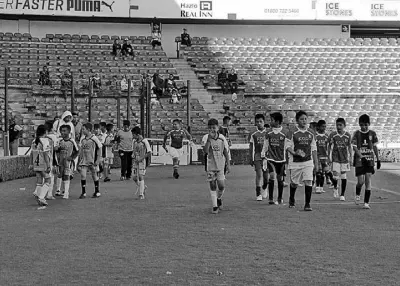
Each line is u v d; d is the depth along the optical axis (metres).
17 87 33.84
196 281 6.49
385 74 41.69
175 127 20.84
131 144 20.27
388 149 30.67
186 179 20.17
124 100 34.19
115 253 8.00
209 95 37.75
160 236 9.26
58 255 7.87
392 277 6.65
